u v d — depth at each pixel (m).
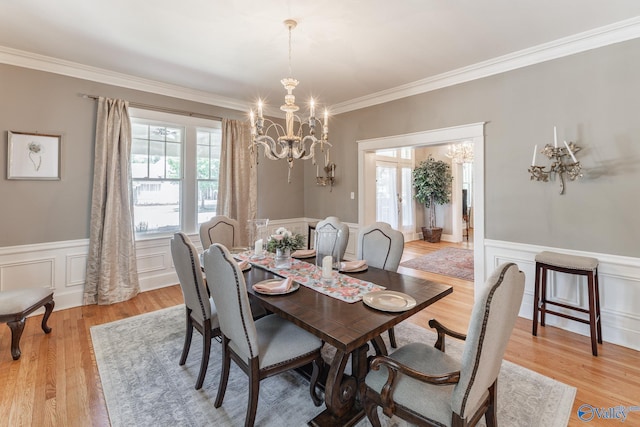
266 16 2.36
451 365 1.50
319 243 2.33
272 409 1.83
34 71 3.12
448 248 6.69
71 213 3.37
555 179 2.87
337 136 4.88
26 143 3.09
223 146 4.38
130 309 3.33
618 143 2.55
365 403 1.52
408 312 1.62
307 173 5.47
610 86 2.57
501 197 3.21
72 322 2.99
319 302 1.75
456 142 3.63
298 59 3.13
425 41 2.76
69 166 3.34
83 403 1.87
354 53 2.99
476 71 3.30
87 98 3.41
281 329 1.88
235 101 4.52
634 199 2.50
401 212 7.57
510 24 2.48
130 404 1.86
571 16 2.37
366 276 2.23
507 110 3.14
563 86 2.80
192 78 3.66
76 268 3.41
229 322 1.67
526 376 2.15
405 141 3.98
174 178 4.18
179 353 2.45
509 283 1.19
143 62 3.21
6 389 1.99
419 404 1.30
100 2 2.19
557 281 2.92
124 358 2.37
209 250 1.70
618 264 2.57
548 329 2.89
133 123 3.85
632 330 2.52
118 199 3.55
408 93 3.91
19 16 2.38
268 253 2.83
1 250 2.99
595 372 2.20
